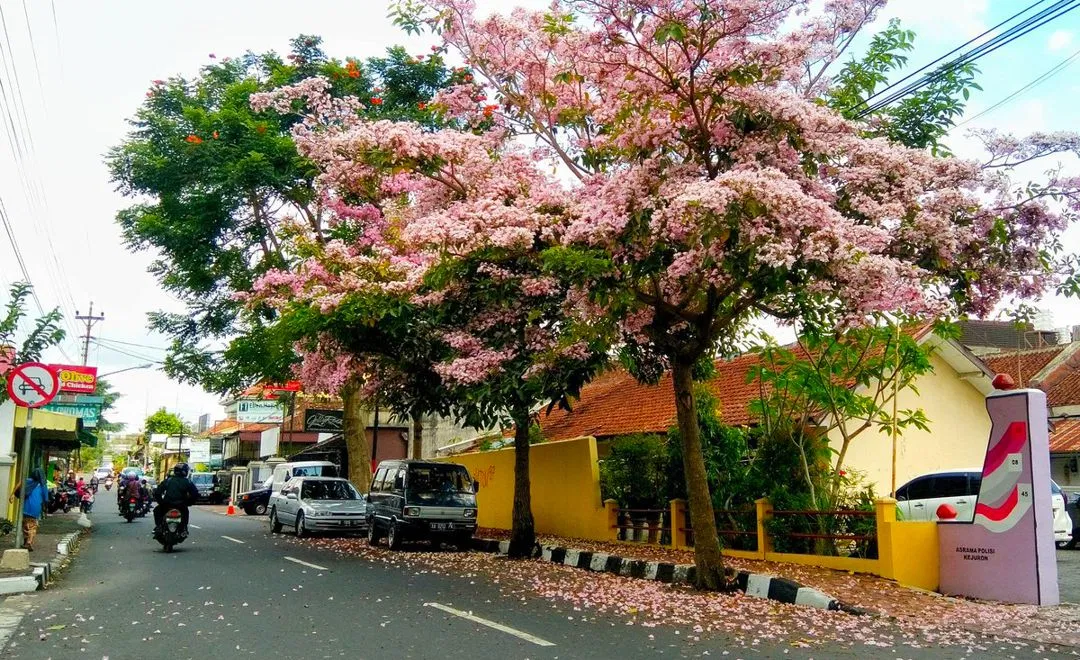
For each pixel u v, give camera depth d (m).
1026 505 9.78
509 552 15.29
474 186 12.68
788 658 6.72
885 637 7.68
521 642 7.13
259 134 19.53
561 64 12.06
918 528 10.85
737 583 10.63
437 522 16.06
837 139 9.26
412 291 13.41
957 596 10.30
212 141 19.89
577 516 17.45
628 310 10.30
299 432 43.97
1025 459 9.84
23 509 13.07
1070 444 23.44
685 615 8.67
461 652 6.73
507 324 13.19
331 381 15.98
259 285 16.59
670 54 9.41
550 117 12.79
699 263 8.66
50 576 11.59
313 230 19.34
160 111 21.88
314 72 20.33
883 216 8.93
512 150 12.87
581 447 17.53
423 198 13.49
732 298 11.11
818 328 10.21
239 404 43.41
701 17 8.70
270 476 37.25
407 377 15.70
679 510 14.59
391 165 12.34
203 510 38.03
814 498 12.67
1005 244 9.38
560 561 14.34
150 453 87.62
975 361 18.09
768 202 7.82
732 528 13.87
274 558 14.50
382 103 19.88
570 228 9.95
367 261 14.11
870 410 12.84
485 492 21.61
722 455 14.22
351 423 23.91
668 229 8.75
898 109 10.93
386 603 9.29
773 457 13.42
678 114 9.20
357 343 15.01
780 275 7.91
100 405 29.64
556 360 12.25
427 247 12.16
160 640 7.22
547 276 11.59
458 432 31.89
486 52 12.88
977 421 18.77
